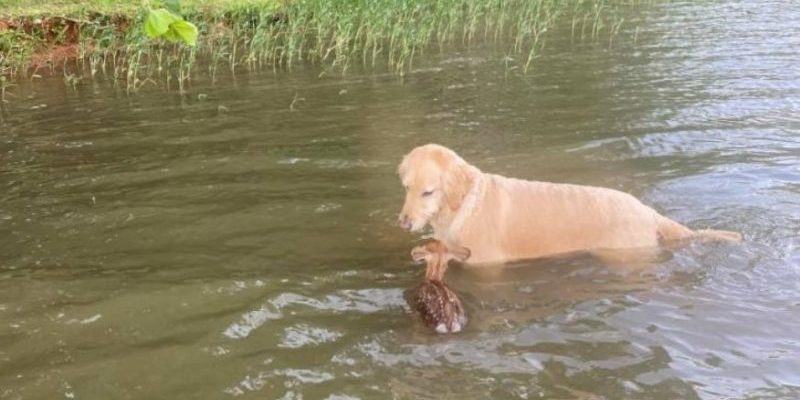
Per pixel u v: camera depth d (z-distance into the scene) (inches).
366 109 162.7
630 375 64.5
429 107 163.3
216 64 212.4
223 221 100.4
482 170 119.3
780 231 92.9
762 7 296.2
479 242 87.0
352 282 83.0
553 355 67.7
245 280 82.8
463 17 283.6
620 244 88.2
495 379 64.1
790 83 173.3
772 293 78.5
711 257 86.3
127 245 93.1
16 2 241.1
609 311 75.4
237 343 70.4
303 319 74.7
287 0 264.2
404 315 75.5
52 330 72.6
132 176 119.8
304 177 118.3
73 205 107.3
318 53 228.2
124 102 172.1
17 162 128.4
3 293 80.2
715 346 68.8
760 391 62.0
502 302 77.9
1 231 98.0
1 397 62.1
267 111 162.2
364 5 240.7
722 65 196.2
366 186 113.8
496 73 197.9
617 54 217.9
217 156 130.1
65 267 87.0
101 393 62.7
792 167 115.7
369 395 62.1
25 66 205.9
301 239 94.7
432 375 64.9
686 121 144.6
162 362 67.2
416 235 95.9
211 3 264.4
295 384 63.8
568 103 163.3
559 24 274.4
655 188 108.4
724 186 108.6
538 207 88.5
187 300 78.4
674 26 261.4
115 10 237.8
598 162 121.9
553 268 85.3
